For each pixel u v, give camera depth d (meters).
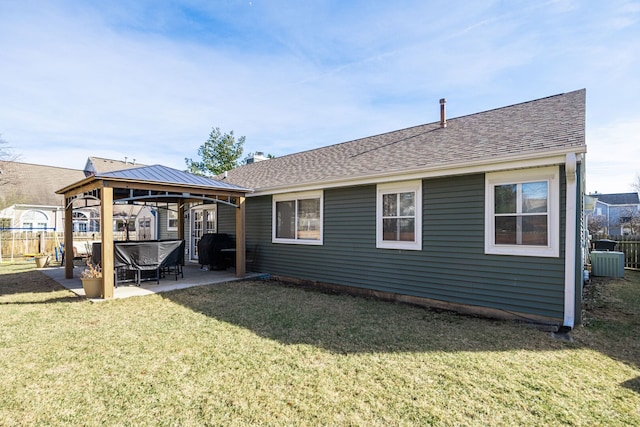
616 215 38.97
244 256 9.59
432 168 6.32
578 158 5.11
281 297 7.31
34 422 2.76
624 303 6.84
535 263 5.48
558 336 4.80
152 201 11.76
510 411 2.94
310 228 8.98
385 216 7.46
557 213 5.27
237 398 3.13
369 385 3.38
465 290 6.23
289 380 3.47
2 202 19.44
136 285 8.33
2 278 9.78
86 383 3.39
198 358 4.00
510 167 5.50
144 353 4.14
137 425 2.73
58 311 6.00
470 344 4.51
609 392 3.26
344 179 7.69
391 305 6.75
